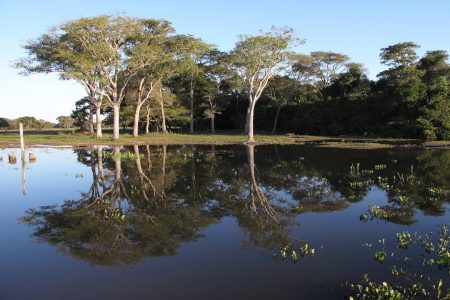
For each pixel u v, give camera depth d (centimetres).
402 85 3216
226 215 732
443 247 527
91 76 2453
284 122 4428
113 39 2512
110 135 3462
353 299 386
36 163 1548
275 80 4231
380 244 550
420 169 1275
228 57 3906
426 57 3788
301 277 441
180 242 573
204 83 4238
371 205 788
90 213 750
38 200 868
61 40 2536
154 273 458
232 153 1962
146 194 930
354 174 1197
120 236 604
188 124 5328
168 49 2862
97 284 429
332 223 664
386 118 3453
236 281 432
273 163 1515
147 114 3706
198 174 1244
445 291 400
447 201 816
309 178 1142
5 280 443
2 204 829
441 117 2784
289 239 580
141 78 3009
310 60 3869
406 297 388
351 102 3931
